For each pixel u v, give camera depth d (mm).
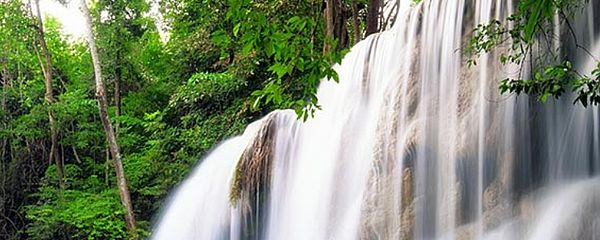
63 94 20922
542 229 5996
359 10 16172
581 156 6082
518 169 6602
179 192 14820
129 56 23219
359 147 9055
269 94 5574
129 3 23203
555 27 6445
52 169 19344
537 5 3432
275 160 10625
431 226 7344
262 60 17000
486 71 7082
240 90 18141
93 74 22672
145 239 16156
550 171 6340
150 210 18500
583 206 5715
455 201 7062
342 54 5438
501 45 6906
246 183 10891
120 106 22969
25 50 21703
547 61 6465
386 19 15969
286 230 9984
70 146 20828
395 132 8172
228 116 17625
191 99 18344
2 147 20312
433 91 7867
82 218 16500
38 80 22281
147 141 19906
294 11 14539
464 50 7105
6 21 20859
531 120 6559
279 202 10344
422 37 8328
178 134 18828
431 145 7605
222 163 12781
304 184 9898
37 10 21125
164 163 18531
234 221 11070
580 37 6266
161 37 25047
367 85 9523
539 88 5223
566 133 6242
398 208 7723
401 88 8359
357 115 9445
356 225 8289
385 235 7812
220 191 12086
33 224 18203
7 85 21906
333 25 14273
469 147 7098
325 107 10359
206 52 19344
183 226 13102
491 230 6629
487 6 7234
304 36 5211
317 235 9188
